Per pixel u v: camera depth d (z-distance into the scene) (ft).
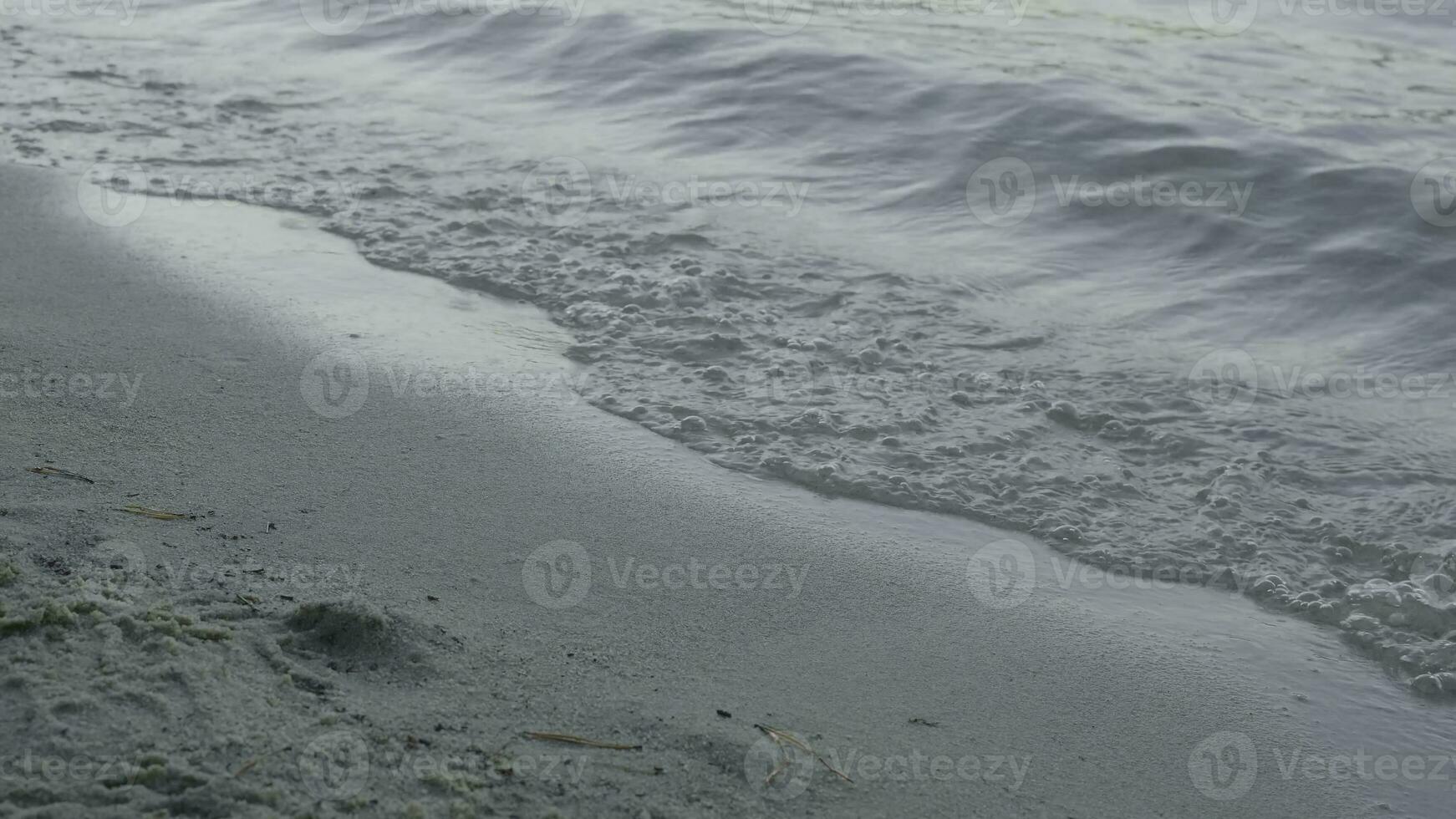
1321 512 12.18
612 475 12.03
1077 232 19.79
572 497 11.50
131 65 26.89
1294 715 9.29
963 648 9.73
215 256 16.98
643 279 16.92
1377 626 10.47
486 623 9.14
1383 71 28.43
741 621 9.75
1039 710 9.02
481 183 20.49
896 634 9.83
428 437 12.39
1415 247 19.06
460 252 17.72
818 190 21.17
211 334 14.39
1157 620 10.45
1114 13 32.94
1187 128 23.84
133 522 9.89
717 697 8.61
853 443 13.10
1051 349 15.57
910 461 12.80
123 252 16.84
